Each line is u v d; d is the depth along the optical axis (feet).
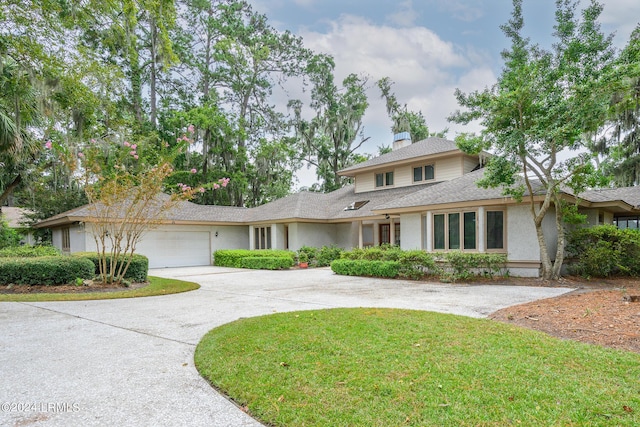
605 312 19.67
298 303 25.89
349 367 12.30
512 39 34.09
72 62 43.98
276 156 92.48
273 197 102.83
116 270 37.73
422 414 9.22
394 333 16.28
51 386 11.64
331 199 73.92
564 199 36.76
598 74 28.71
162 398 10.72
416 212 46.39
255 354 13.84
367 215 55.62
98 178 33.35
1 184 50.14
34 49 38.22
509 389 10.50
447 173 57.47
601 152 67.41
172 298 28.99
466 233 40.91
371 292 30.68
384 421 8.93
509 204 38.24
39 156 51.67
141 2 39.09
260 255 60.13
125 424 9.23
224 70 98.32
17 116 37.14
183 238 65.72
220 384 11.41
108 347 15.74
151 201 37.42
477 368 12.03
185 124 81.51
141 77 87.76
